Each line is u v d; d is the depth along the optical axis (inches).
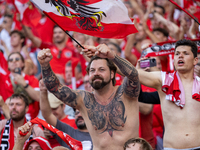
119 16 329.1
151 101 371.9
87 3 325.4
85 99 323.0
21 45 711.7
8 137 417.4
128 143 287.3
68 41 725.9
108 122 312.0
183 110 321.1
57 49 686.5
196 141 313.1
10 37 720.3
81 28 321.4
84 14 324.2
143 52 429.1
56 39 690.8
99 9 326.6
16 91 521.3
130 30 332.8
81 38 732.7
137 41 690.2
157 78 338.6
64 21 315.3
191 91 325.1
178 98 321.4
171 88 327.0
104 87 315.6
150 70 459.8
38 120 353.1
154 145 439.2
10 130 421.4
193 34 608.1
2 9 867.4
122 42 741.3
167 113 328.2
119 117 310.8
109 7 327.9
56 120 422.3
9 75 574.6
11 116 423.2
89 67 318.7
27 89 521.0
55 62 669.3
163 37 619.2
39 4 307.4
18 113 423.2
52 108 481.1
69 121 487.2
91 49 317.1
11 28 780.0
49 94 497.4
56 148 355.9
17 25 776.9
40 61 304.0
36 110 520.7
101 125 312.3
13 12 854.5
